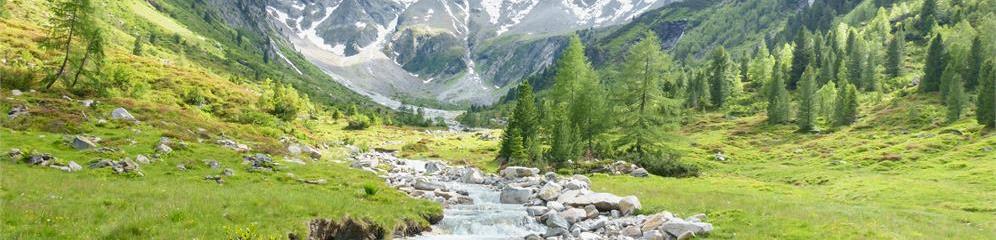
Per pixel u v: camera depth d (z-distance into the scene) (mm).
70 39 72812
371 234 27781
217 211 24797
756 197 44781
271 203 27875
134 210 23984
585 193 38625
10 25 108250
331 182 41062
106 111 59844
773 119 138625
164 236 20500
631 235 29125
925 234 27656
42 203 23516
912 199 47562
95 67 81125
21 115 52344
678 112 81562
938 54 144125
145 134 51719
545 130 92000
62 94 68750
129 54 124250
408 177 50750
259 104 119562
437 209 33344
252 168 42531
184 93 104250
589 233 28766
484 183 53438
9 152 35750
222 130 64625
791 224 29016
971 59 139875
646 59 80062
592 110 85938
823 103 143000
